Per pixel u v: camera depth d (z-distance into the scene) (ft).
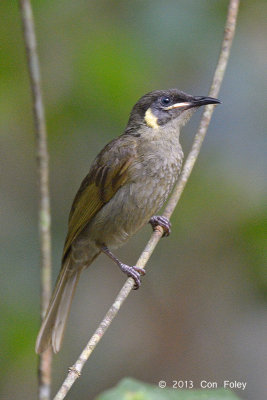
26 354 35.70
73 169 42.34
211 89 30.45
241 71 43.50
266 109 43.21
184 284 43.29
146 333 42.80
